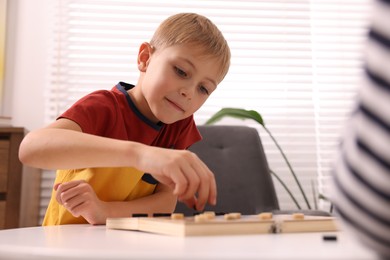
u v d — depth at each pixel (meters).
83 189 0.85
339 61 2.18
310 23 2.18
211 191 0.63
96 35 2.04
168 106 0.93
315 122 2.13
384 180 0.22
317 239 0.41
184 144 1.12
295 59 2.16
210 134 1.71
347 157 0.25
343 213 0.27
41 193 1.94
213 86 0.95
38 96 1.98
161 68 0.93
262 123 1.78
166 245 0.35
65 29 2.03
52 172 1.95
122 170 0.99
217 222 0.46
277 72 2.13
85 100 0.94
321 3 2.20
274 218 0.57
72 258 0.29
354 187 0.25
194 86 0.92
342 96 2.16
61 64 2.01
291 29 2.17
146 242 0.39
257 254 0.28
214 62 0.92
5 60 1.97
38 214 1.88
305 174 2.09
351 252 0.29
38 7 2.04
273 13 2.17
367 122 0.23
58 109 1.98
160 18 2.09
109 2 2.07
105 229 0.63
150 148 0.64
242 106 2.10
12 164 1.40
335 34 2.18
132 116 1.01
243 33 2.13
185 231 0.45
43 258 0.31
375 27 0.23
